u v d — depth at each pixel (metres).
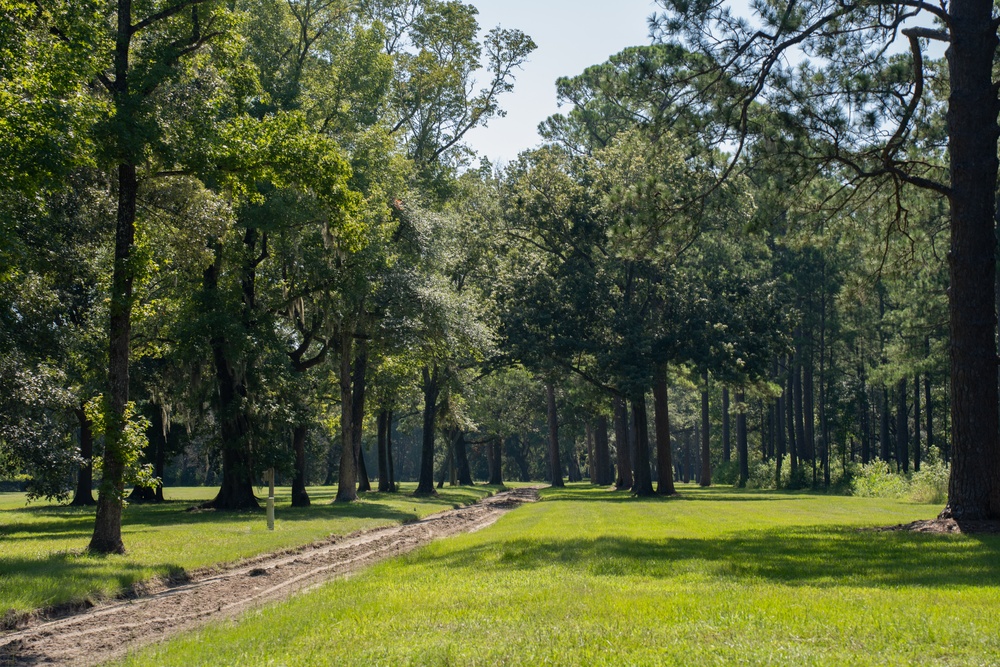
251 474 32.75
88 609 12.17
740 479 66.44
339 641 8.01
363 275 31.86
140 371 34.88
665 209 21.61
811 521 23.80
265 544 19.64
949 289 19.70
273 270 33.03
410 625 8.62
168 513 32.19
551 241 46.34
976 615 8.22
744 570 12.35
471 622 8.59
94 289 26.12
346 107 33.53
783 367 66.19
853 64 20.58
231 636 8.70
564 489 65.88
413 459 131.88
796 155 20.33
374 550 20.09
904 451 61.50
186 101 17.67
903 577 11.25
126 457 17.23
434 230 38.31
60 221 22.31
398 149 41.50
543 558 14.48
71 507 39.03
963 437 19.14
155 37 18.75
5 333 21.72
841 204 23.34
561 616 8.67
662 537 18.23
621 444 60.94
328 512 32.59
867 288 26.08
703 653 6.77
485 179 51.31
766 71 19.98
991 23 19.75
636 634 7.61
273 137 18.00
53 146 14.49
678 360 43.50
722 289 43.91
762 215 21.58
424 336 36.25
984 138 19.53
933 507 31.91
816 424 77.50
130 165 17.66
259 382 31.48
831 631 7.56
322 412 47.97
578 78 53.41
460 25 42.44
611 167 44.81
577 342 43.09
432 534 24.27
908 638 7.25
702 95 20.67
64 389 24.19
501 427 78.50
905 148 22.81
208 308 30.00
